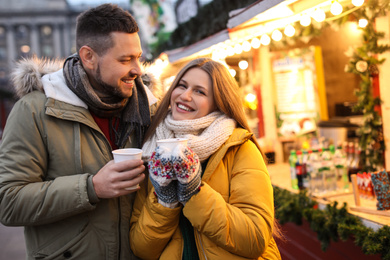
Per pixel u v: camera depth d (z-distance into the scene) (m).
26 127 1.40
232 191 1.41
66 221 1.45
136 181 1.33
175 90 1.59
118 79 1.47
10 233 5.50
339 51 3.95
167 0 5.90
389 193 2.17
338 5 1.71
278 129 4.31
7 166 1.37
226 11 3.08
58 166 1.45
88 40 1.46
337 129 3.60
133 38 1.48
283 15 2.00
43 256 1.44
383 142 2.75
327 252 2.68
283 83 4.25
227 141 1.49
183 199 1.28
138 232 1.43
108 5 1.49
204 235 1.42
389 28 2.57
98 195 1.34
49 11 54.62
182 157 1.22
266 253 1.52
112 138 1.61
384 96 2.70
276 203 2.94
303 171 2.96
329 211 2.34
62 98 1.45
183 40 4.59
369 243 1.89
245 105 4.37
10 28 54.31
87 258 1.44
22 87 1.48
